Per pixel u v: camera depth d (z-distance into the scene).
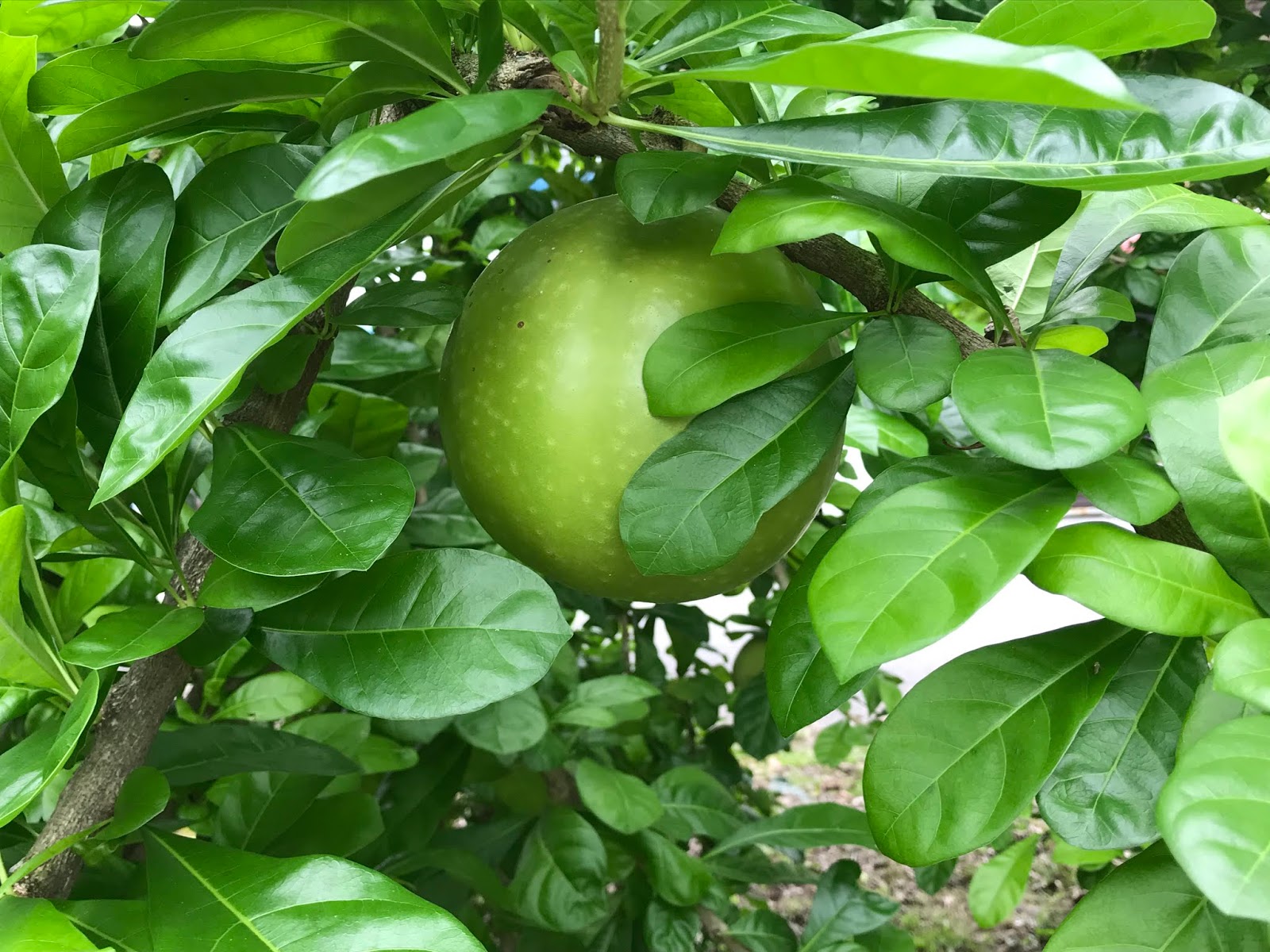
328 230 0.33
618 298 0.36
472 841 0.89
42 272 0.34
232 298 0.31
